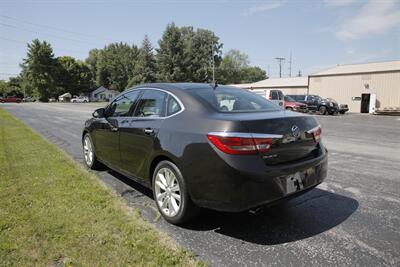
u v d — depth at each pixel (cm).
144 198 402
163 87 376
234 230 316
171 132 319
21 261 246
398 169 569
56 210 342
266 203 277
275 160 285
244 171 266
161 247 274
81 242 275
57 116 1895
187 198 306
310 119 335
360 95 2945
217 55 7450
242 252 272
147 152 354
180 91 349
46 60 7500
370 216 352
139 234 295
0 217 321
